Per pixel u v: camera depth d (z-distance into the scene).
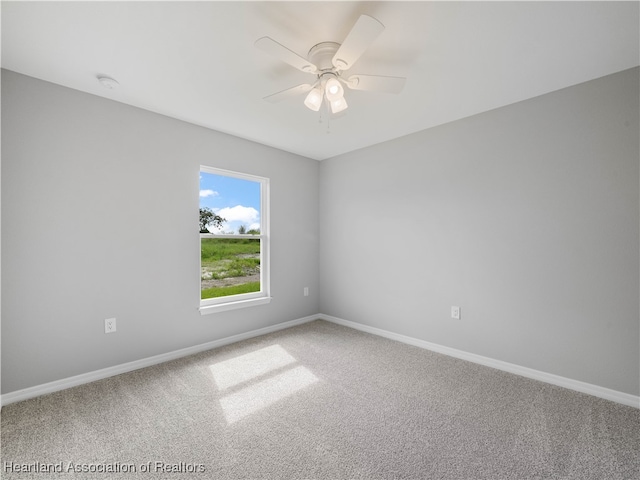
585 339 2.15
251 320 3.38
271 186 3.57
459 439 1.65
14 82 1.99
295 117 2.74
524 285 2.42
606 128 2.06
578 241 2.17
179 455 1.52
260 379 2.35
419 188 3.09
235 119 2.78
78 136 2.24
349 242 3.77
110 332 2.39
